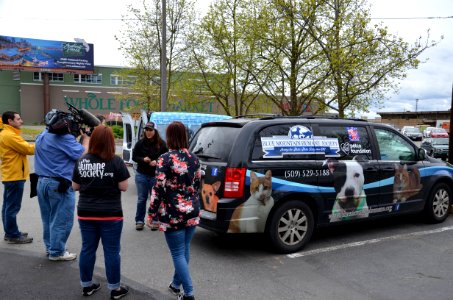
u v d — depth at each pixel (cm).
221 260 512
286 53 1483
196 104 2120
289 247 538
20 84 5241
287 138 541
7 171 538
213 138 557
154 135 643
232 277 459
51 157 472
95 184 376
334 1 1391
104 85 5491
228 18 1802
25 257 506
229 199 498
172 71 2122
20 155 543
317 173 553
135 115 1191
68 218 491
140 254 533
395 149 651
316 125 572
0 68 4922
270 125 535
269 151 525
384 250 558
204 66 1950
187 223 371
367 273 475
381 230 658
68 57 5156
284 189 525
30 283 429
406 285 443
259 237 612
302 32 1466
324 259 520
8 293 404
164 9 1515
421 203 673
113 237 385
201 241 590
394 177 632
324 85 1454
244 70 1678
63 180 475
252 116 603
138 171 648
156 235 621
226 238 606
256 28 1486
